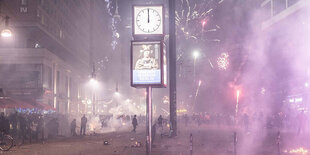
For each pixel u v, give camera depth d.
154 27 19.47
